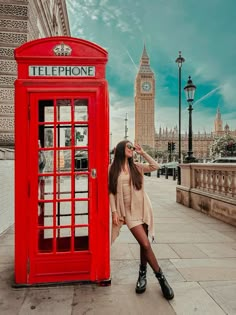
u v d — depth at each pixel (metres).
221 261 4.12
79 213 3.47
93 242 3.29
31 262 3.22
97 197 3.29
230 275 3.60
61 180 3.50
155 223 6.67
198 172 8.59
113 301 2.89
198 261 4.12
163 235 5.57
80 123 3.26
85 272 3.31
